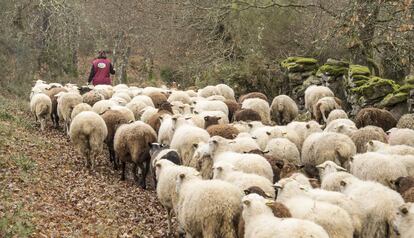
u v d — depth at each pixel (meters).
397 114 16.41
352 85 18.70
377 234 7.11
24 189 9.74
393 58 18.86
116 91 19.05
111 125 13.23
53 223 8.36
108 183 11.91
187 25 27.31
